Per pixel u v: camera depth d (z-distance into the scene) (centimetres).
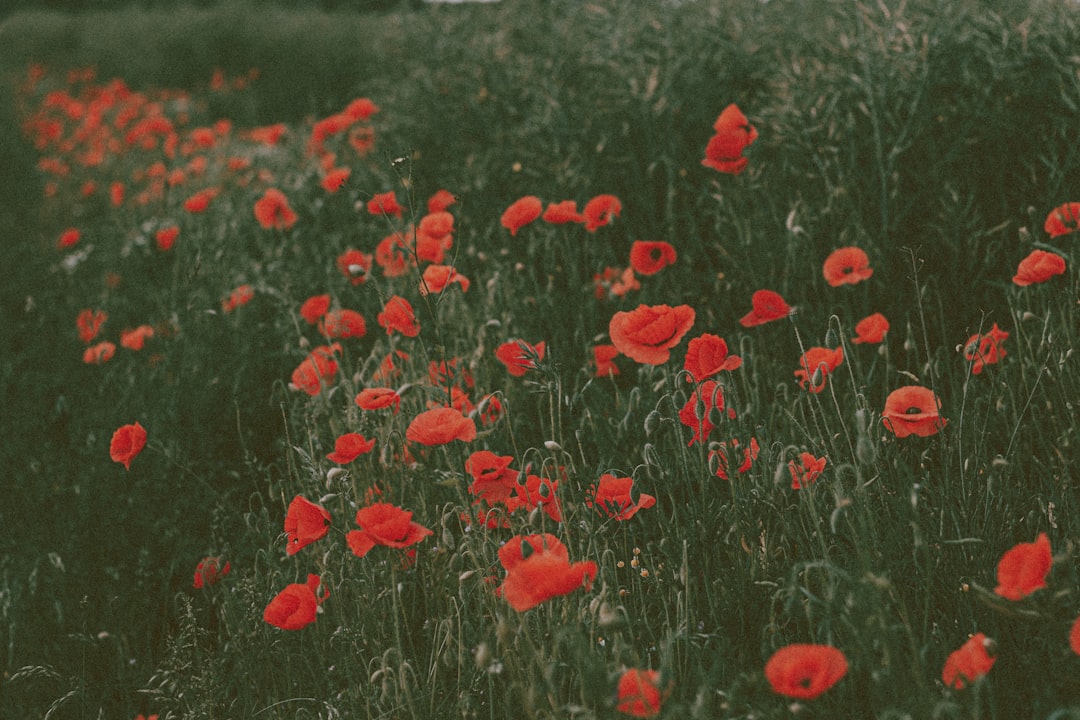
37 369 379
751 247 311
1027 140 309
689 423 188
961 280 287
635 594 186
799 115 327
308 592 172
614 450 227
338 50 1063
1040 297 244
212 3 1498
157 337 361
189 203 409
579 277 335
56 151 848
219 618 228
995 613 165
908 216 313
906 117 322
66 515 274
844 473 189
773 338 287
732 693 140
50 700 224
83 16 1794
